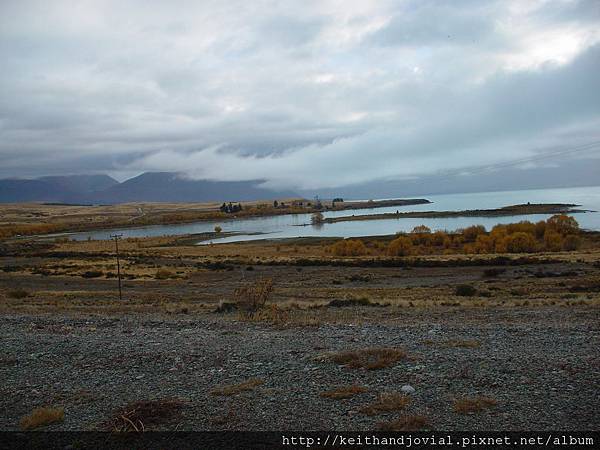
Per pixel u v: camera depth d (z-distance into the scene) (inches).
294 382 405.4
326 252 4089.6
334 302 1061.8
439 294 1456.7
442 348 496.1
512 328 598.2
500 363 426.0
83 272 2810.0
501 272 2281.0
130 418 338.6
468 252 3789.4
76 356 526.9
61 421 346.9
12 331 710.5
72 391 411.2
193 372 450.9
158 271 2647.6
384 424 309.4
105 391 408.5
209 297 1601.9
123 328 710.5
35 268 3029.0
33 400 393.4
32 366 494.9
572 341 505.7
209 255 4005.9
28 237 7578.7
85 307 1117.7
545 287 1578.5
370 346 519.2
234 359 486.6
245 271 2810.0
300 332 622.8
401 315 798.5
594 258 2684.5
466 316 753.6
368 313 847.1
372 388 380.2
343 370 430.0
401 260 2933.1
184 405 364.8
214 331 655.1
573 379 373.7
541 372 394.9
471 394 354.6
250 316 789.2
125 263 3314.5
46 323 781.3
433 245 4382.4
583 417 304.8
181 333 645.9
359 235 6097.4
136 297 1642.5
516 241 3619.6
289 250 4379.9
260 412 343.6
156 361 493.7
